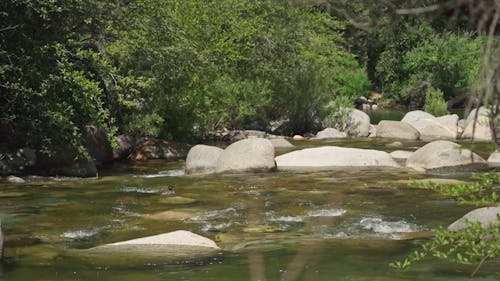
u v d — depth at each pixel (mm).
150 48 15102
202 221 8430
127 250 6820
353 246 6906
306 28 22578
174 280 5742
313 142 19047
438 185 3971
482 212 7312
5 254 6750
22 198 10031
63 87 12180
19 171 12242
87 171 12648
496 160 13656
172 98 17281
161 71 15969
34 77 11812
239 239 7387
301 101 22062
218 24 19797
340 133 20953
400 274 5770
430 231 7664
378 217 8516
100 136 14625
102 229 7984
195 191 10750
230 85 19781
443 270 5863
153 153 15773
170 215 8789
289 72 22078
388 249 6758
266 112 22391
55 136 12227
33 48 11938
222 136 19656
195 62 16266
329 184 11273
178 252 6715
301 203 9570
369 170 13031
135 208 9312
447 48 33938
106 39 14820
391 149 17172
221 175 12617
